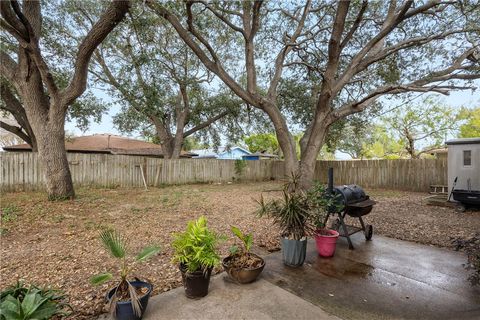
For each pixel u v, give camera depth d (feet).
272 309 7.74
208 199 27.58
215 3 24.84
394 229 16.34
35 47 18.97
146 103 37.24
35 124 22.39
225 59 43.93
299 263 10.74
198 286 8.19
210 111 51.85
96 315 7.36
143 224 16.96
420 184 34.58
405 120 53.42
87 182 34.32
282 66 32.12
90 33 20.16
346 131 53.72
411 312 7.63
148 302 7.82
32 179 30.66
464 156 22.20
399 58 29.78
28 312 5.72
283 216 11.01
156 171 40.55
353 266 10.91
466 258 11.69
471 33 24.49
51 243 13.24
